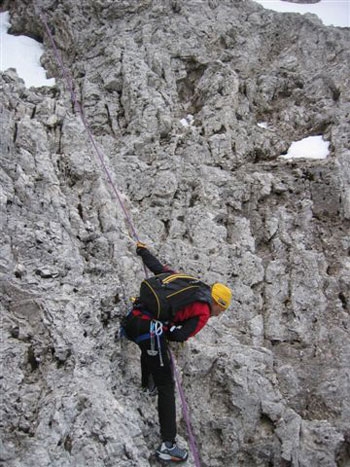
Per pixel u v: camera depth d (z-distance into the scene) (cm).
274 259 651
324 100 799
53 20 880
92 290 526
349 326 609
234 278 627
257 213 686
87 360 479
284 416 546
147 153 721
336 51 865
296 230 673
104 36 855
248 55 859
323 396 571
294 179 711
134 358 535
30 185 573
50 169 604
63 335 476
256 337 598
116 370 511
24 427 430
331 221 695
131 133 743
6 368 449
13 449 418
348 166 712
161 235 650
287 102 819
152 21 859
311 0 1038
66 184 625
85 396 452
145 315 478
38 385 456
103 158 682
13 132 622
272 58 877
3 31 909
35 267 514
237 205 685
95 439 439
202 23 867
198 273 620
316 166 720
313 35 884
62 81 797
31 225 542
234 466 536
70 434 435
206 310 474
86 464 427
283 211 682
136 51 813
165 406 476
